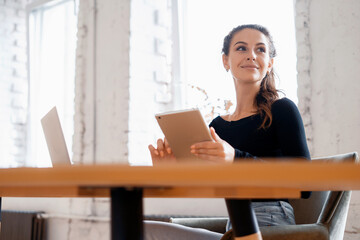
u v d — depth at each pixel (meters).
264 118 1.68
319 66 2.52
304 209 1.71
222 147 1.23
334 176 0.49
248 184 0.62
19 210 4.18
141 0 3.61
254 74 1.81
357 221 2.23
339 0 2.48
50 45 4.53
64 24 4.44
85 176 0.60
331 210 1.44
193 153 1.25
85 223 3.56
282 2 3.06
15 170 0.65
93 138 3.64
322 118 2.48
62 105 4.35
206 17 3.51
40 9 4.61
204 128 1.23
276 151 1.70
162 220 2.93
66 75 4.36
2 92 4.41
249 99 1.83
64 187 0.94
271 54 1.91
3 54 4.46
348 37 2.43
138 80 3.53
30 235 3.80
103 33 3.71
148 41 3.62
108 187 0.81
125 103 3.47
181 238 1.51
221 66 3.38
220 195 1.04
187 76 3.58
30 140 4.50
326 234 1.37
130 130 3.44
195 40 3.56
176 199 3.20
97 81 3.70
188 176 0.55
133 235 0.80
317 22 2.55
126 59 3.51
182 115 1.25
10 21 4.54
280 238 1.31
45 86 4.52
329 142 2.44
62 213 3.80
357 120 2.35
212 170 0.53
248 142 1.71
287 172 0.50
